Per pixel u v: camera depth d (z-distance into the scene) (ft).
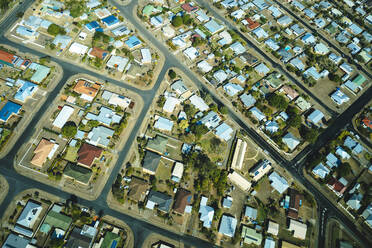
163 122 365.40
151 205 306.96
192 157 343.67
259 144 379.55
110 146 339.57
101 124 354.33
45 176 309.22
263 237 310.45
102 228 289.94
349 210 342.44
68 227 282.97
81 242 273.33
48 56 397.60
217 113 395.14
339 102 439.22
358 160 384.47
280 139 375.45
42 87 368.89
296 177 359.66
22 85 361.30
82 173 309.63
